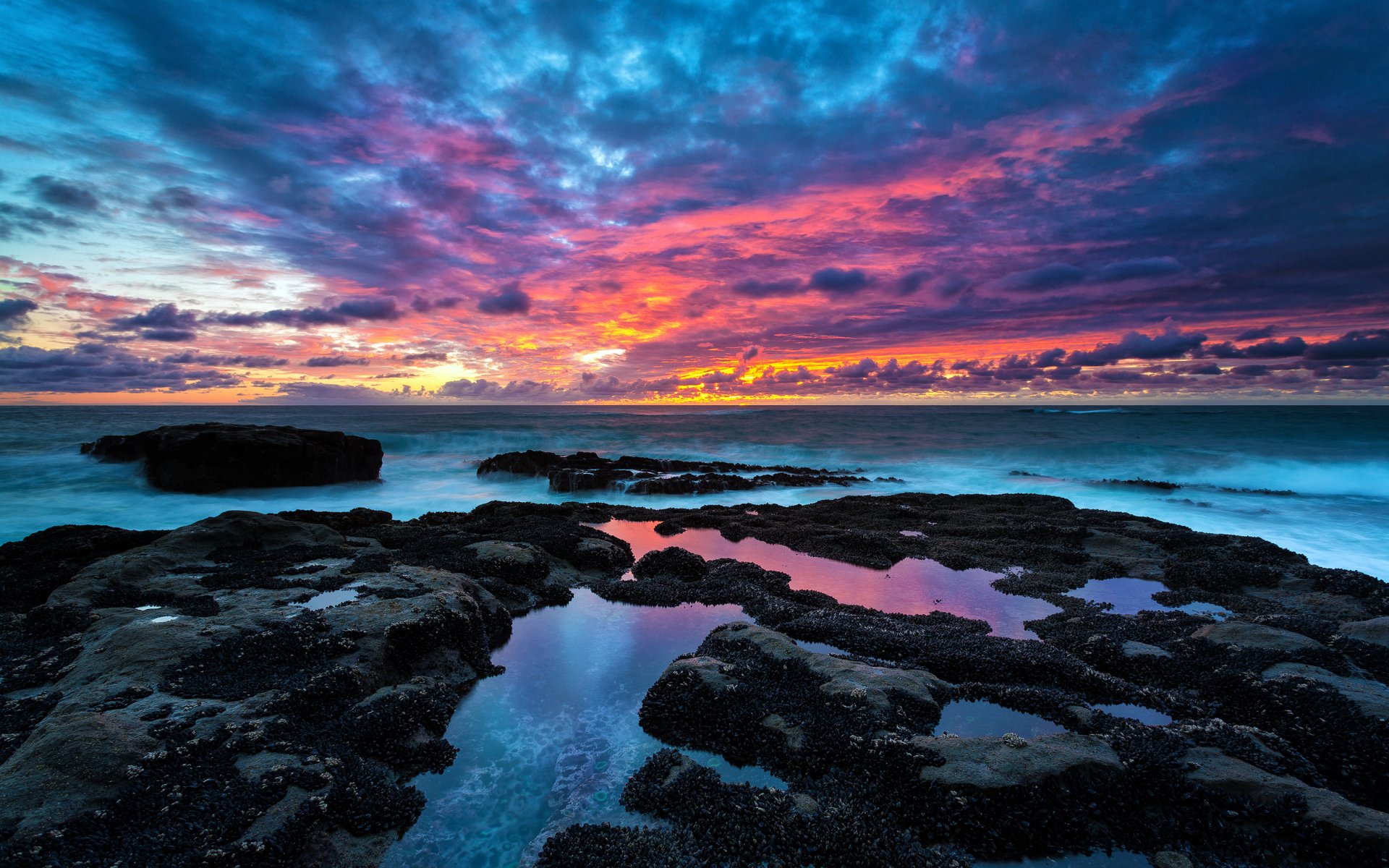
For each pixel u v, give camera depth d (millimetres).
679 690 9719
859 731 8406
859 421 90250
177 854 6016
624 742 8922
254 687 8977
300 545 17188
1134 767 7543
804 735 8453
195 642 10016
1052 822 6918
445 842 6957
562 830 7047
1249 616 13172
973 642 11836
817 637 12617
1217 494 33219
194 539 15867
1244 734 8297
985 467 44688
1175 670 10891
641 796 7527
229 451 33781
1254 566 16547
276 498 32719
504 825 7270
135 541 17172
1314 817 6773
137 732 7531
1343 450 48000
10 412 130875
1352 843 6480
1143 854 6691
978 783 7219
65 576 14719
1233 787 7262
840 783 7691
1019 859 6660
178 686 8867
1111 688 10164
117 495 31859
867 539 20734
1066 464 44906
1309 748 8367
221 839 6246
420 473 42719
